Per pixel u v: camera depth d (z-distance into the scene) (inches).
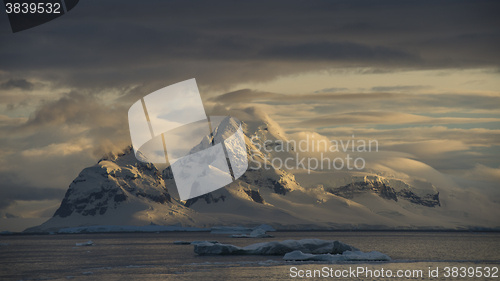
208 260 4731.8
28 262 4936.0
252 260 4628.4
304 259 4485.7
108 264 4650.6
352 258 4510.3
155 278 3649.1
